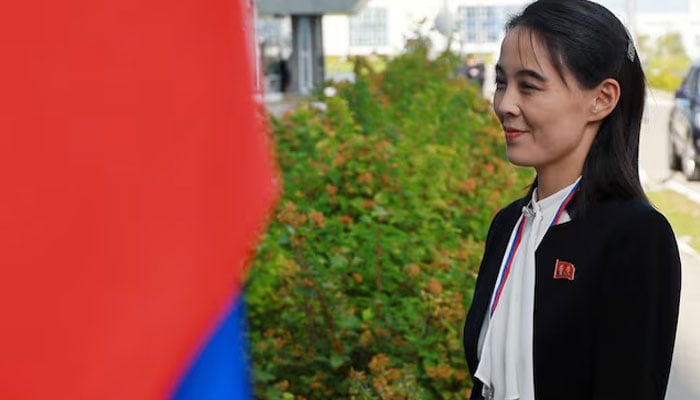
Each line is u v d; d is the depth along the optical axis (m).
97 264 1.35
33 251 1.30
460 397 5.27
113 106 1.37
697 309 10.33
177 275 1.42
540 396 2.75
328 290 5.71
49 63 1.32
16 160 1.30
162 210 1.41
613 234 2.70
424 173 8.23
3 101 1.29
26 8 1.31
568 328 2.71
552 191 2.84
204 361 1.50
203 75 1.46
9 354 1.29
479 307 2.94
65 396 1.32
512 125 2.82
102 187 1.35
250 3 1.61
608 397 2.67
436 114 11.43
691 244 13.36
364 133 11.43
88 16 1.35
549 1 2.80
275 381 5.35
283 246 6.32
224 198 1.48
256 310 5.68
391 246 6.42
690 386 8.17
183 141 1.44
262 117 1.64
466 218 7.81
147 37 1.40
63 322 1.32
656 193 16.84
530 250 2.80
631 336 2.66
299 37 35.09
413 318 5.57
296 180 7.93
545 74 2.76
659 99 38.53
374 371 5.12
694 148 17.62
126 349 1.36
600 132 2.81
